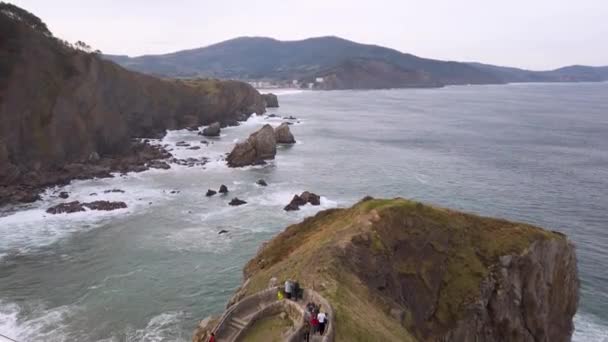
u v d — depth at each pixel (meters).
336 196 92.62
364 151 143.00
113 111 132.25
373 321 32.19
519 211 85.81
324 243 43.19
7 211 79.25
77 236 69.75
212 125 166.38
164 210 82.38
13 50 102.12
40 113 103.12
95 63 127.81
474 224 50.62
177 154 130.75
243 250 65.50
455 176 111.25
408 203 50.03
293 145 151.50
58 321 47.09
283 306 29.83
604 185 104.12
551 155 139.75
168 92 174.50
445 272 46.09
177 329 46.34
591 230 76.88
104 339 44.41
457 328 43.09
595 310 54.66
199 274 58.06
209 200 88.69
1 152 90.56
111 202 84.50
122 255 63.31
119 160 116.38
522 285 47.47
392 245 45.19
